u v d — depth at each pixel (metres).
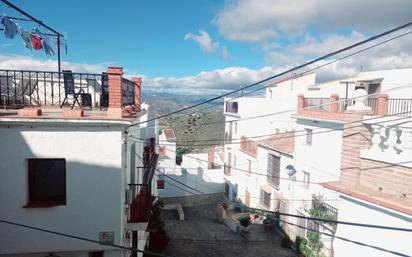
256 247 20.09
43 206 7.05
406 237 7.37
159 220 17.86
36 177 7.45
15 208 7.00
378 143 8.50
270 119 30.38
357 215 8.62
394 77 19.83
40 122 6.79
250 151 29.59
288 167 21.52
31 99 10.73
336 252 9.31
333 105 18.19
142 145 13.43
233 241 20.92
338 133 17.28
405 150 7.83
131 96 10.66
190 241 20.44
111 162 7.21
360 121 8.92
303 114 20.11
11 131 6.84
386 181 8.26
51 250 7.18
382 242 7.89
